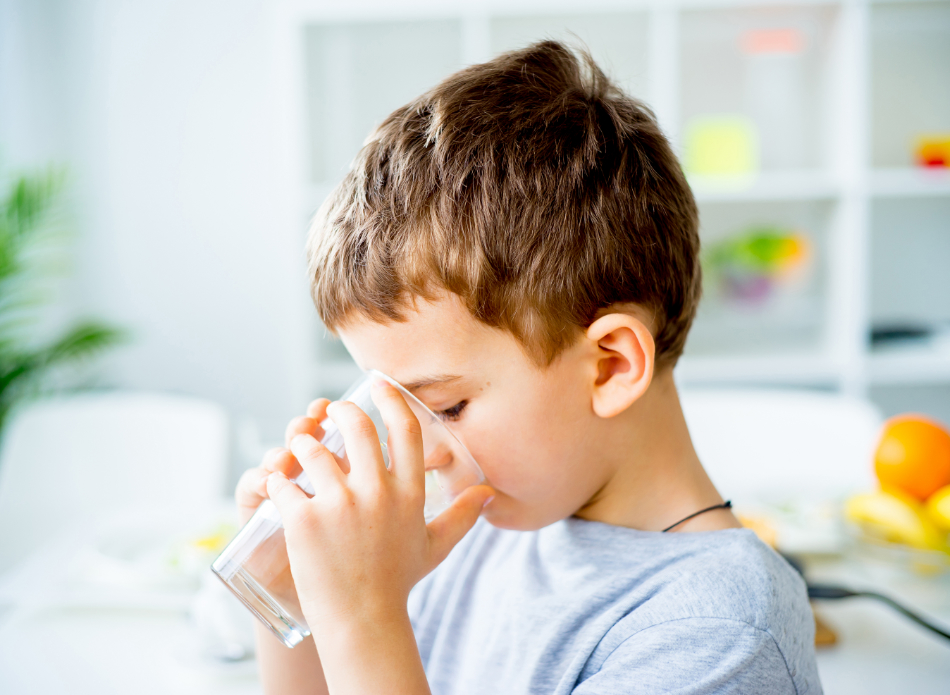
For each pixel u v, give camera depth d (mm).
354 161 608
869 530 1030
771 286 2629
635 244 586
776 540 1034
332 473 531
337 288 571
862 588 973
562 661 607
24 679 805
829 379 2559
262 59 2865
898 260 2838
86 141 2885
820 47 2559
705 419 1646
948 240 2822
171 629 908
